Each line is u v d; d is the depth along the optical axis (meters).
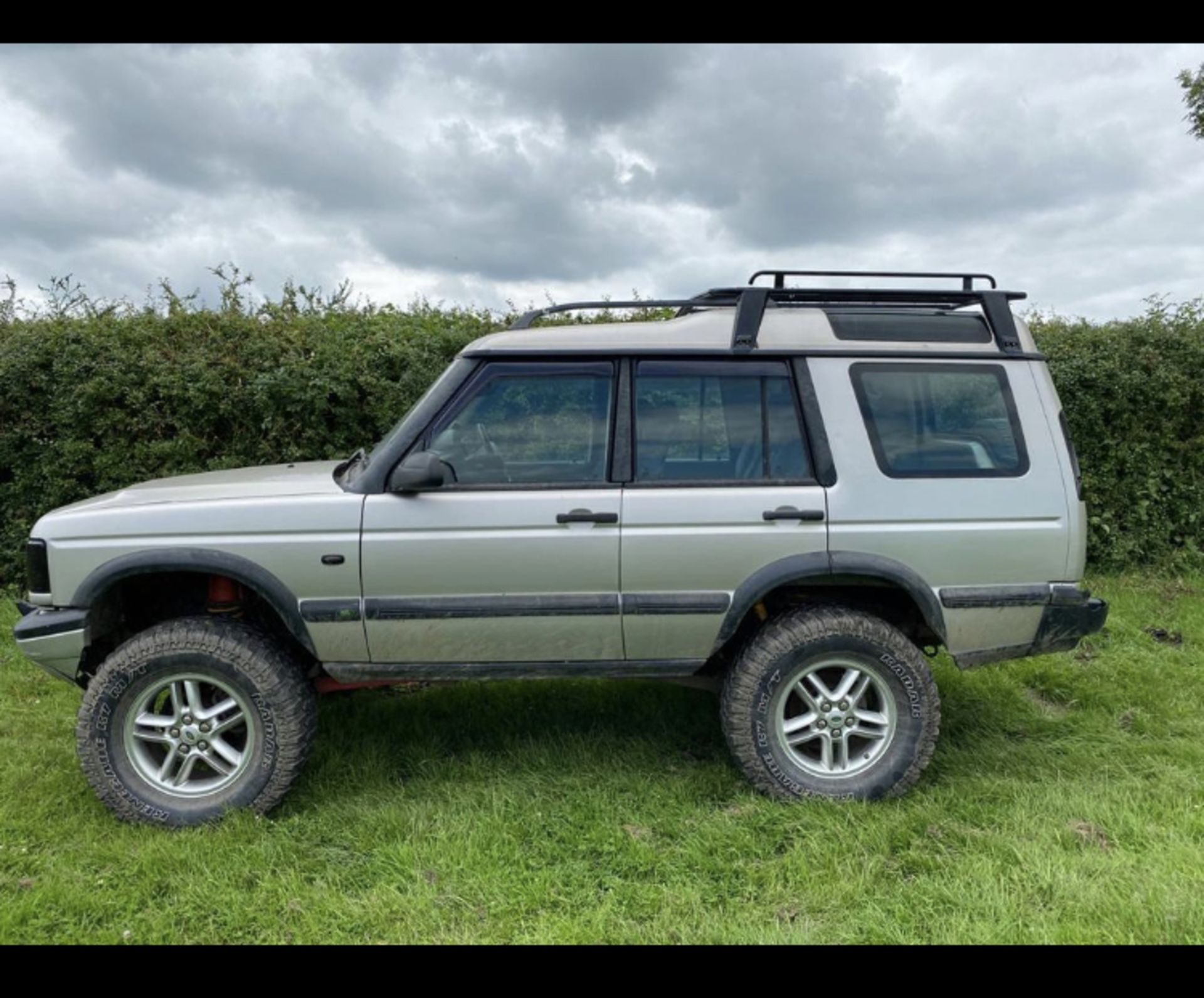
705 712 4.15
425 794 3.35
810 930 2.49
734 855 2.89
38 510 5.96
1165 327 6.73
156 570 3.04
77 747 3.10
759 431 3.25
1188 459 6.86
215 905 2.62
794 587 3.45
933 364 3.32
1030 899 2.63
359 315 6.59
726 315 3.37
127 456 5.89
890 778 3.22
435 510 3.09
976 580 3.23
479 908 2.63
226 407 5.86
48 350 5.83
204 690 3.26
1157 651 5.03
